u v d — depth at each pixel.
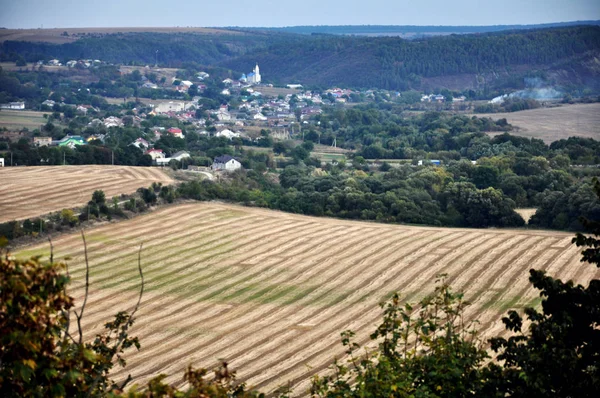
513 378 23.42
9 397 17.19
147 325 58.56
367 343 52.72
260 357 50.84
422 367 23.72
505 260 77.25
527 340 25.12
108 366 21.12
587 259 25.77
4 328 16.70
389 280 71.81
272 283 71.25
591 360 23.86
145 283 70.50
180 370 48.16
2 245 16.77
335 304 64.62
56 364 17.47
